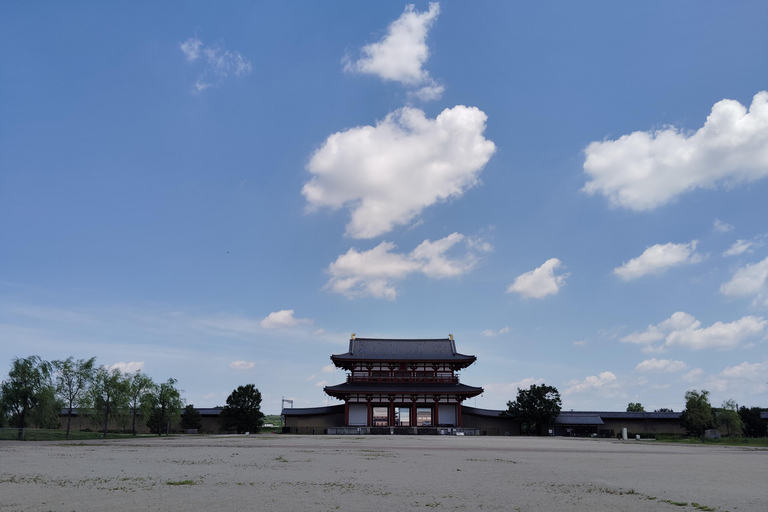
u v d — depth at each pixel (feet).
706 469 93.71
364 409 357.61
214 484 66.03
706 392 298.56
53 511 47.47
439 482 70.64
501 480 73.72
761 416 351.46
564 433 356.38
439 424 354.13
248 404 344.69
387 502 54.03
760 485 70.54
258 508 49.67
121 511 47.65
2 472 77.36
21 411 214.90
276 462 99.09
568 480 74.69
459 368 381.60
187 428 342.44
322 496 57.31
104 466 88.28
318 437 261.44
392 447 158.40
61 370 226.99
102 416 243.40
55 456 110.52
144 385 270.26
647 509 51.44
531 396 350.23
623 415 363.15
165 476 74.18
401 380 375.45
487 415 362.94
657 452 149.59
